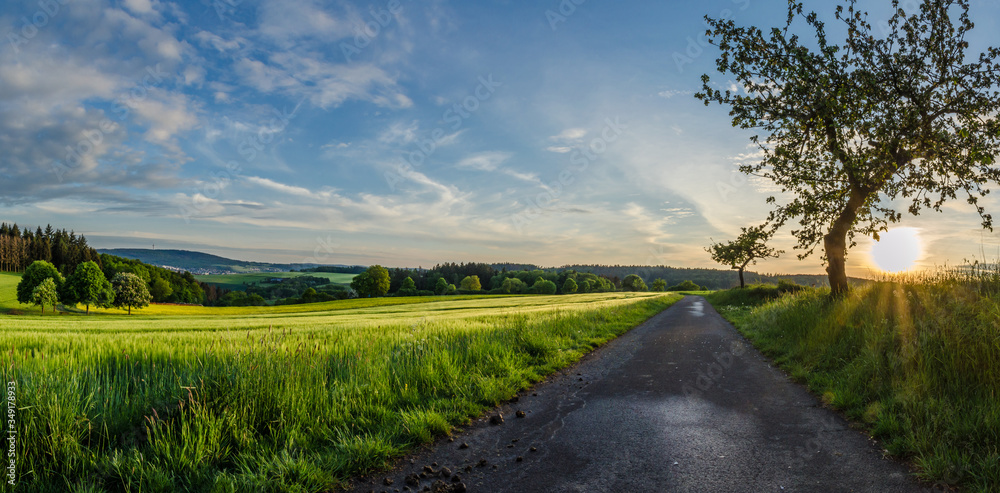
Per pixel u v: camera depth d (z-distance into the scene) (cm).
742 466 400
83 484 347
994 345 510
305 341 802
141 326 2577
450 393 647
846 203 1398
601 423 538
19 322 2977
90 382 485
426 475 400
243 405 466
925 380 513
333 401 526
